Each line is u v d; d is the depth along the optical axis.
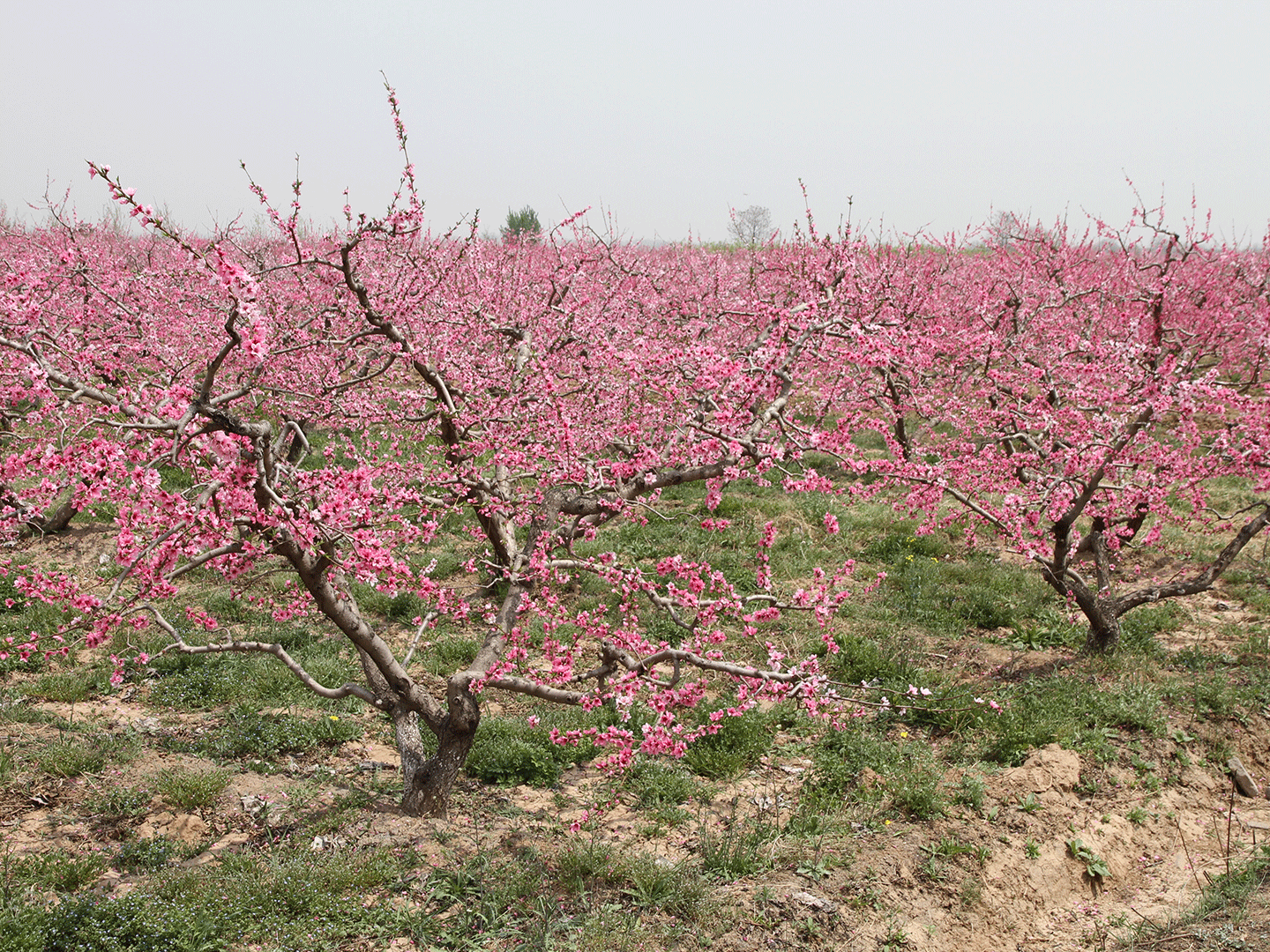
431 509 7.22
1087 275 15.55
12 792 5.47
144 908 4.22
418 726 6.14
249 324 3.84
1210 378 7.44
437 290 9.23
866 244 12.45
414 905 4.56
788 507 11.45
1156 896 5.29
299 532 4.39
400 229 6.12
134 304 11.18
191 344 9.64
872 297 11.70
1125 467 7.71
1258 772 6.55
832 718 6.08
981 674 7.71
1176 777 6.29
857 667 7.49
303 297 8.64
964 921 4.79
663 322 13.01
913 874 5.02
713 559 9.77
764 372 6.57
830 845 5.23
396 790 5.92
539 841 5.31
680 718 6.77
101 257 13.57
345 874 4.67
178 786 5.51
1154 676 7.43
